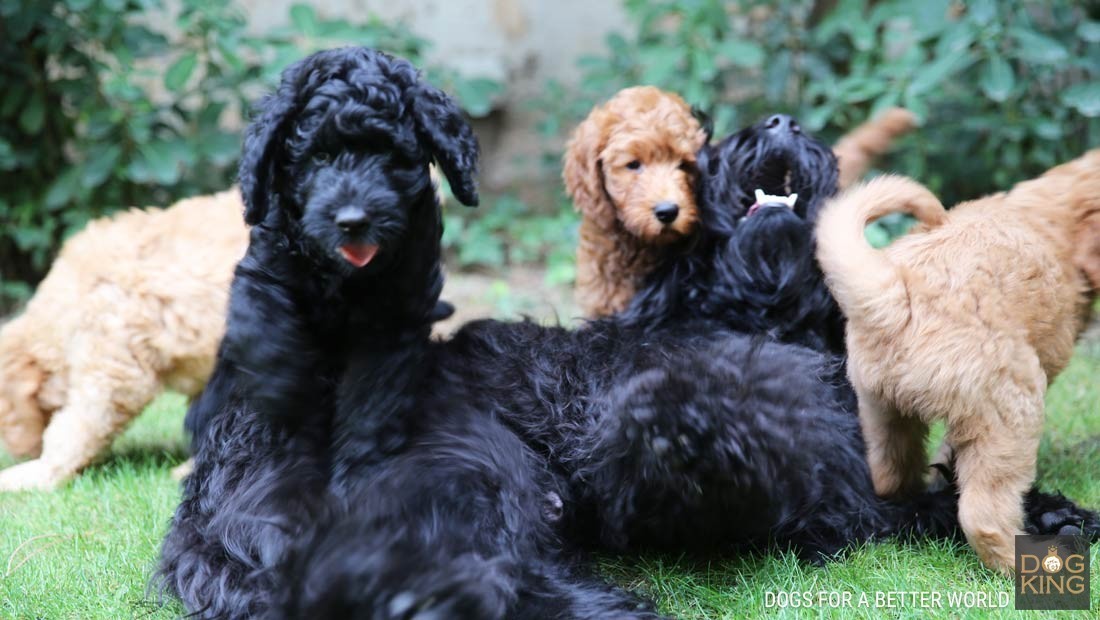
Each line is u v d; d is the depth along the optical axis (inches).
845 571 73.4
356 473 70.2
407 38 130.3
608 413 72.0
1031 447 71.8
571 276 131.6
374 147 68.9
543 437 74.2
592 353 76.3
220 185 133.2
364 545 65.7
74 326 89.6
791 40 135.0
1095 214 76.4
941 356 71.0
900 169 124.0
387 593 64.5
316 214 67.8
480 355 75.9
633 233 82.4
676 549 75.0
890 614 70.1
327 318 70.8
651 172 83.0
